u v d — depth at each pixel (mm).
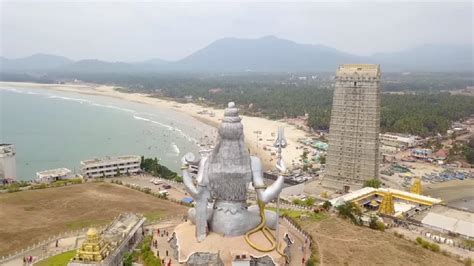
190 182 78562
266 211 83688
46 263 81438
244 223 79062
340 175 163625
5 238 92312
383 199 129250
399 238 95750
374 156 157250
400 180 184875
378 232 98500
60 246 90250
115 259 79438
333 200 133375
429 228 113062
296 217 107688
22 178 188000
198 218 78125
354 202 124938
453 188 179000
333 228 99375
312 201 130875
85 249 75375
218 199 80688
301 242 90000
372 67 154375
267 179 179500
